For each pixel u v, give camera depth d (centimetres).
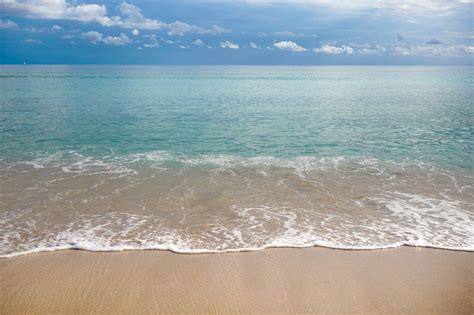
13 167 1418
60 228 916
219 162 1546
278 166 1491
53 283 688
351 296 664
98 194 1148
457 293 672
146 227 929
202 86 5912
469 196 1167
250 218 992
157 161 1544
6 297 644
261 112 3008
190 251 811
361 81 7675
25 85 5650
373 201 1124
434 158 1631
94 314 607
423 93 4756
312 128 2333
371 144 1908
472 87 5831
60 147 1759
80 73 11050
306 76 10169
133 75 9900
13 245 827
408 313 619
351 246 846
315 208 1068
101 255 791
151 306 627
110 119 2581
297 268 752
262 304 638
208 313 613
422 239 884
